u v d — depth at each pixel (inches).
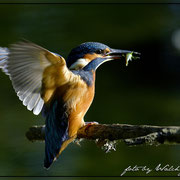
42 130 315.6
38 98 267.4
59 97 277.4
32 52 238.5
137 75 855.1
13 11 918.4
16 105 627.2
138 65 869.2
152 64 871.7
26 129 532.4
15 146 495.2
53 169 452.1
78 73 293.0
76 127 286.7
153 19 967.6
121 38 921.5
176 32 906.7
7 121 559.2
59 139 282.7
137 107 665.0
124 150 499.5
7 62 243.4
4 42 802.8
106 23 956.0
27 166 456.8
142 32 929.5
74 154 487.2
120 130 267.1
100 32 933.2
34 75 255.1
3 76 685.9
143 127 257.3
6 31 853.8
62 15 935.7
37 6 927.0
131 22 965.8
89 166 461.4
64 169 453.1
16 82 250.8
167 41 894.4
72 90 277.9
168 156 478.0
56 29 892.6
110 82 813.2
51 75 260.8
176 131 239.0
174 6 995.9
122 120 604.1
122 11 986.7
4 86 677.9
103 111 646.5
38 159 468.8
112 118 614.9
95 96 735.1
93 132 281.0
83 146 510.3
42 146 496.1
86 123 295.1
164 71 861.8
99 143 280.5
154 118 609.0
